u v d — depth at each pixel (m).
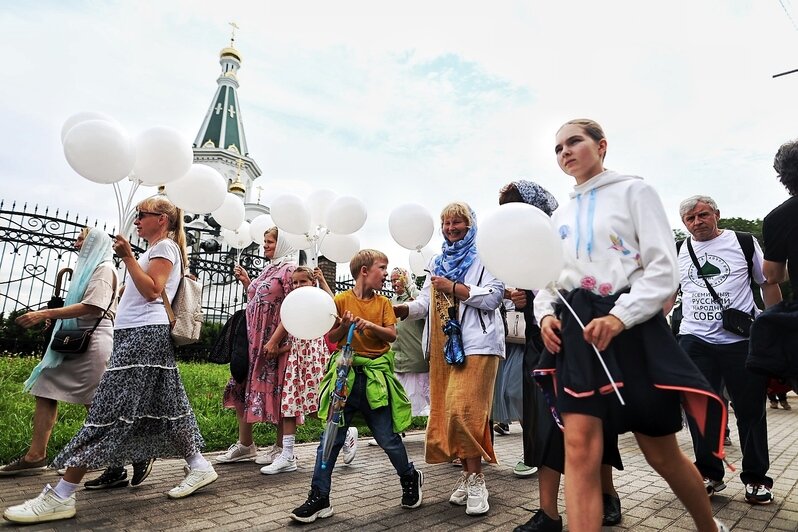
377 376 3.07
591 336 1.73
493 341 3.12
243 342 4.19
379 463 4.50
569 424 1.80
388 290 10.51
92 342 3.57
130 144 2.98
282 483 3.66
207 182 3.67
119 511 2.92
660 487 3.67
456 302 3.21
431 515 2.99
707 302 3.53
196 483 3.24
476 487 3.04
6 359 8.62
